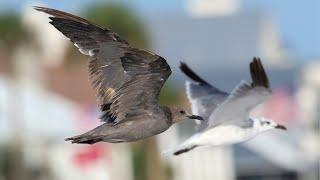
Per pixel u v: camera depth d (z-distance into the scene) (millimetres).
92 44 10719
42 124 39219
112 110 11305
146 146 42438
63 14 10617
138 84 11188
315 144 52156
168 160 47594
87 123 38750
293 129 48688
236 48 81938
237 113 16641
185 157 48125
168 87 37625
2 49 40500
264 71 16250
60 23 10594
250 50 81938
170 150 16562
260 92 16250
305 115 53312
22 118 39344
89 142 11258
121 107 11320
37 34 41156
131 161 44125
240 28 83250
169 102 37531
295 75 62781
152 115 11484
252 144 48281
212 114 16609
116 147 43156
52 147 39938
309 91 60938
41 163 39844
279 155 48219
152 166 42250
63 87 43000
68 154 39812
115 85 11102
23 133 39219
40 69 42375
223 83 63594
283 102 42094
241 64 76688
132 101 11297
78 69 42562
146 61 10977
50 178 39875
